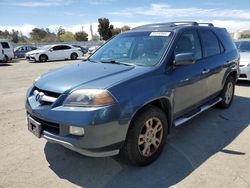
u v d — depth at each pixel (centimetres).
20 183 329
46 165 370
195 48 471
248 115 575
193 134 474
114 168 361
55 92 333
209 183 325
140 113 344
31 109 351
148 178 339
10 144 435
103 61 438
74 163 375
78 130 310
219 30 583
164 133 386
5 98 767
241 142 441
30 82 1092
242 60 884
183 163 373
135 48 437
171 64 399
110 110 309
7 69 1684
